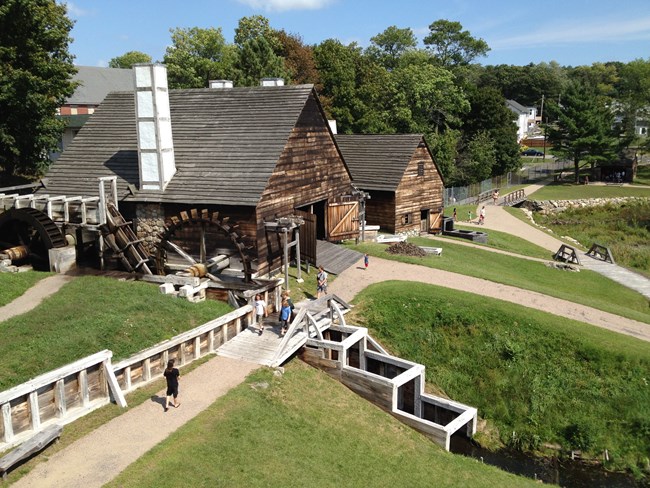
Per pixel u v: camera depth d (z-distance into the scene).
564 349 20.17
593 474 16.56
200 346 17.91
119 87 68.81
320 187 29.19
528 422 18.36
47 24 35.56
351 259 28.98
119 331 17.12
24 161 37.19
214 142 25.53
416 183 40.69
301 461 13.64
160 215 24.50
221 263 23.27
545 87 141.88
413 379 18.83
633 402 18.23
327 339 21.09
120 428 13.48
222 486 11.86
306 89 26.44
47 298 19.69
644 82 86.31
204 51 73.69
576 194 67.00
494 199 61.09
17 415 12.68
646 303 28.58
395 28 94.75
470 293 23.78
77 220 23.88
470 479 15.03
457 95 69.75
